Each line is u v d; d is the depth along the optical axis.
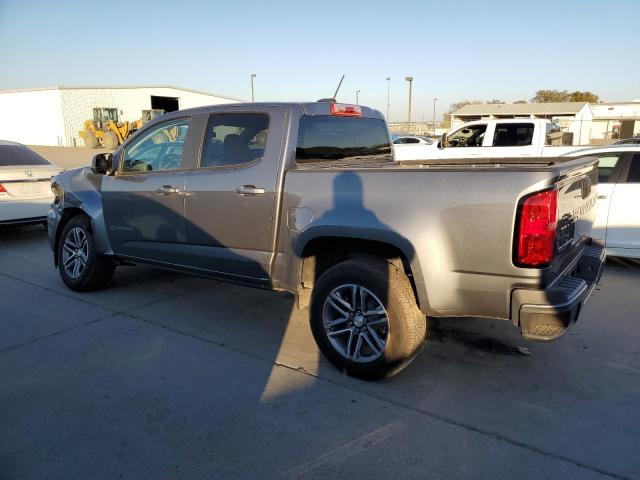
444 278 3.44
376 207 3.63
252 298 5.75
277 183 4.15
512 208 3.19
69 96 47.00
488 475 2.83
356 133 4.94
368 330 3.80
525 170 3.19
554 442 3.12
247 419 3.36
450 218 3.38
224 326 4.94
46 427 3.26
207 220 4.59
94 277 5.77
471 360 4.23
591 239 4.43
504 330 4.86
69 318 5.12
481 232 3.29
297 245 4.04
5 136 53.22
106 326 4.92
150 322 5.03
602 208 6.81
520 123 12.09
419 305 3.57
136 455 2.99
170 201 4.85
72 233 5.93
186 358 4.25
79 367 4.07
